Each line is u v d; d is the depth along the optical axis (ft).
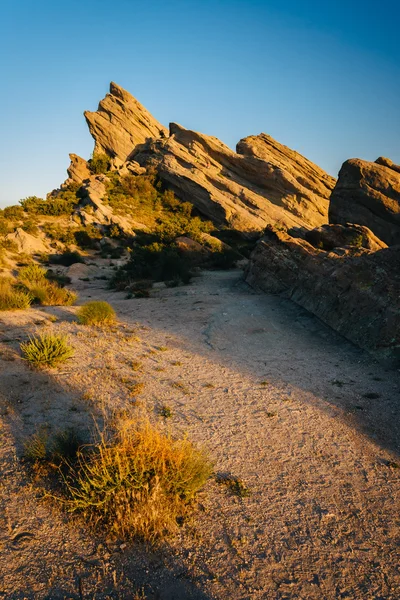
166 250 108.78
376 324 39.01
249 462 19.84
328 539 15.05
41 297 61.00
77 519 14.97
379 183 119.65
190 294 70.44
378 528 15.75
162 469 15.71
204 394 27.94
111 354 35.01
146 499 14.82
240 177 203.10
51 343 32.09
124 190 194.80
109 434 20.88
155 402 26.02
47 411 23.49
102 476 14.99
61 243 139.95
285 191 193.16
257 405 26.43
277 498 17.25
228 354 37.58
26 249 125.70
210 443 21.34
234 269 115.14
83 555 13.53
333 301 47.11
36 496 16.16
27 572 12.75
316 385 30.12
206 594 12.34
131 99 244.01
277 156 210.38
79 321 46.93
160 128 248.73
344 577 13.37
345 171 125.39
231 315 51.75
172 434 21.85
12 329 41.68
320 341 42.45
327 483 18.47
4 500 15.89
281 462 20.01
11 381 27.35
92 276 109.09
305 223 185.78
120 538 14.26
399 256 43.29
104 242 145.48
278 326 47.60
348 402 27.14
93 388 27.45
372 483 18.62
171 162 202.69
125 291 80.74
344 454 20.97
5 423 21.86
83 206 175.32
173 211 187.52
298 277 59.98
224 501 16.81
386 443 22.18
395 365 33.91
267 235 79.71
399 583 13.25
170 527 14.80
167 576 12.92
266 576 13.20
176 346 39.22
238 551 14.16
